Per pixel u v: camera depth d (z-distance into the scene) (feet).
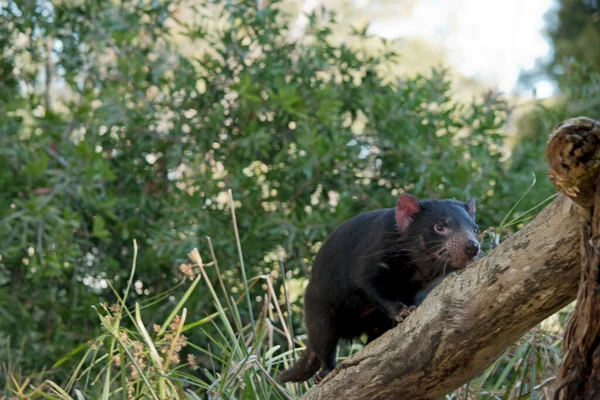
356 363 10.96
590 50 47.83
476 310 9.37
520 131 29.89
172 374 12.47
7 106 23.53
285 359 15.81
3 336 22.58
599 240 7.61
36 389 13.28
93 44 25.93
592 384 8.04
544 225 8.63
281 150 23.32
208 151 24.39
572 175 7.43
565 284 8.66
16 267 23.62
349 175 23.20
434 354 9.91
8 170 22.98
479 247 13.15
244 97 22.84
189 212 22.17
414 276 14.05
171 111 25.09
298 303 22.53
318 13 41.63
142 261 22.99
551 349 13.16
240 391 13.70
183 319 12.83
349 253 14.37
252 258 22.66
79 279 23.50
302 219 22.34
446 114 24.12
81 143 22.21
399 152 23.27
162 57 26.43
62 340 22.50
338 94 24.48
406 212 13.79
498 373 16.72
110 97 23.57
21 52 26.27
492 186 22.81
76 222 21.70
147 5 26.16
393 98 23.57
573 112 26.11
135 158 24.48
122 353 12.00
